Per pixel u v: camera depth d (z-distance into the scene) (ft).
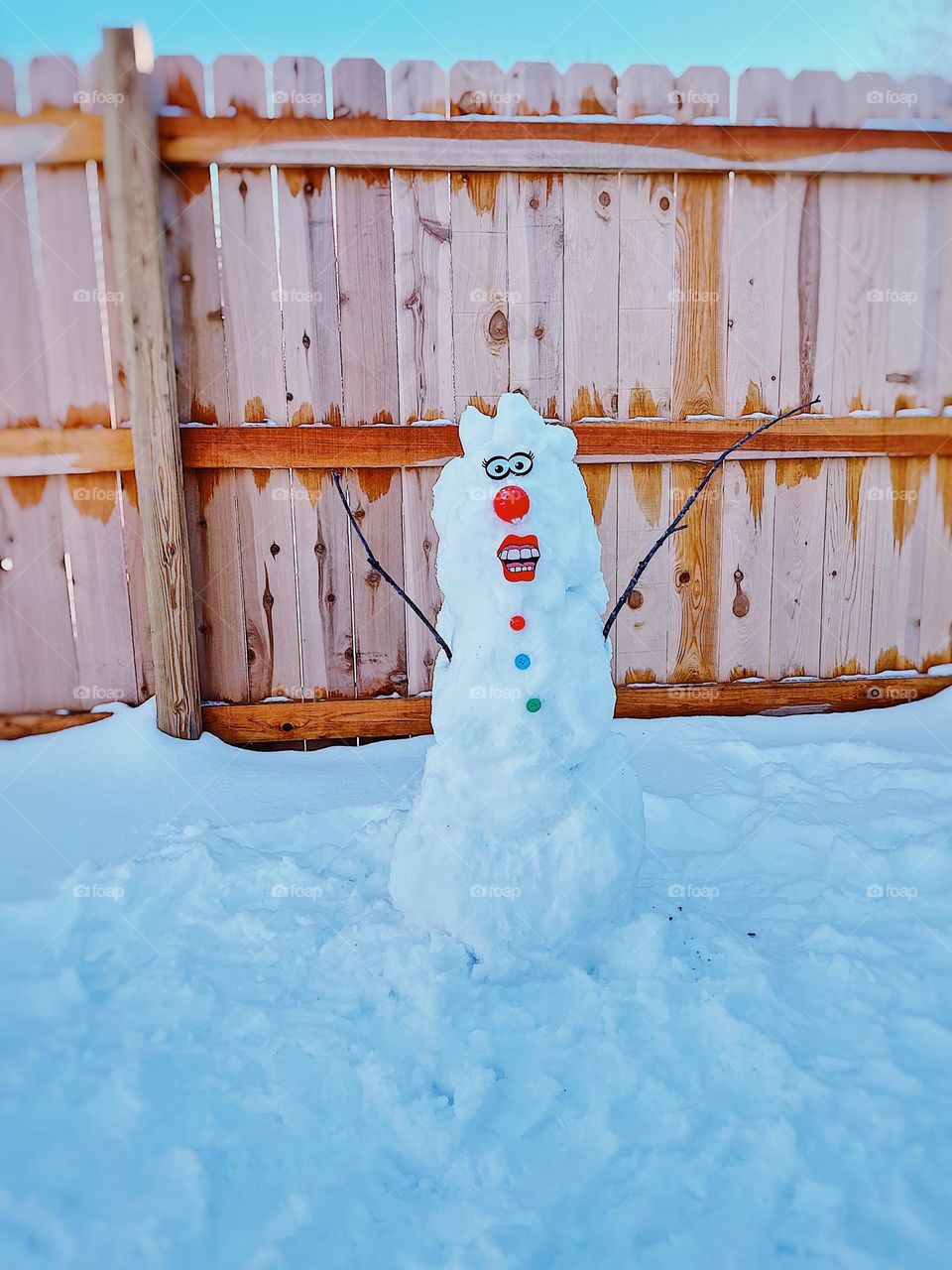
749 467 12.72
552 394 12.26
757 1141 5.51
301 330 11.78
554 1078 6.11
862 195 12.39
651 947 7.33
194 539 12.04
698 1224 5.00
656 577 12.85
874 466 13.00
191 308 11.59
